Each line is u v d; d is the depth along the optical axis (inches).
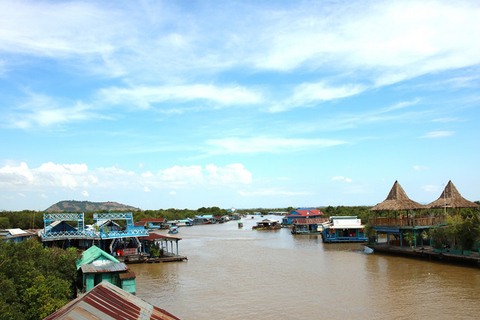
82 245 2181.3
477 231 1614.2
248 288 1336.1
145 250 2159.2
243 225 5866.1
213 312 1068.5
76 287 1192.8
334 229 2901.1
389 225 2101.4
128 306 530.9
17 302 852.0
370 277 1466.5
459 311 1022.4
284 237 3403.1
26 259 1069.1
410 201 2138.3
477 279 1369.3
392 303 1108.5
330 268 1689.2
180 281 1485.0
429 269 1581.0
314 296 1206.3
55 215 2161.7
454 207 2092.8
